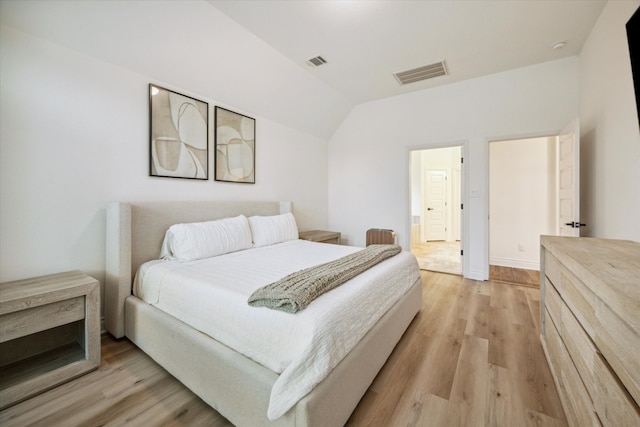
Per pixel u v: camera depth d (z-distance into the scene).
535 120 3.15
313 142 4.46
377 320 1.58
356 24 2.38
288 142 3.96
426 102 3.82
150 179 2.37
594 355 0.92
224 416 1.25
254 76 2.95
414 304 2.26
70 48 1.88
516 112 3.24
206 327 1.44
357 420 1.27
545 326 1.83
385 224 4.27
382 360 1.58
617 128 1.96
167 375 1.61
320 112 4.12
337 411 1.12
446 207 6.81
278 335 1.15
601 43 2.24
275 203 3.62
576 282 1.15
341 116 4.49
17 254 1.70
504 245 4.16
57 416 1.30
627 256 1.18
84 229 1.99
